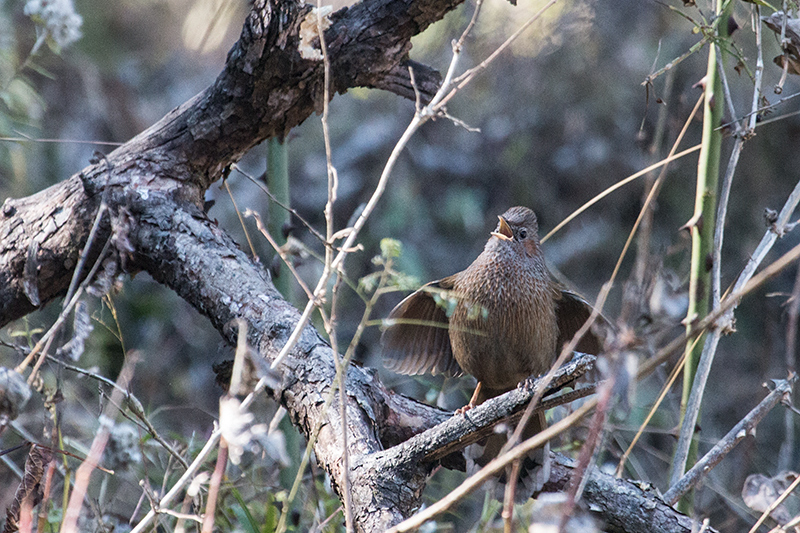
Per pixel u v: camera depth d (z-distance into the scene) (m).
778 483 6.81
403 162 14.20
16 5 9.28
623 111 13.70
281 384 6.06
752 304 12.60
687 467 6.84
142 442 6.39
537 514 4.31
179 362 12.01
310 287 12.51
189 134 7.26
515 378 7.55
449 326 7.48
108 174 7.11
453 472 9.25
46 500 5.24
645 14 13.63
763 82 12.68
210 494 4.20
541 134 14.09
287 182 7.89
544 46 13.96
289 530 6.82
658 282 5.84
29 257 7.02
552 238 13.87
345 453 4.67
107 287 6.74
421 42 13.53
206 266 6.71
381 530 5.09
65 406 7.57
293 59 6.77
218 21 9.39
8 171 10.57
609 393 3.67
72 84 12.20
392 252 5.20
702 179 6.84
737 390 11.91
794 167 12.95
